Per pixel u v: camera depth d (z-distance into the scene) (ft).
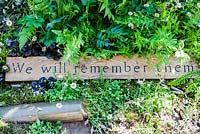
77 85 7.62
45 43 7.76
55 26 7.86
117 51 7.76
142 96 7.59
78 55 7.73
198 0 8.25
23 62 7.79
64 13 7.88
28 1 7.99
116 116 7.38
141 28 7.80
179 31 8.07
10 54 7.85
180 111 7.50
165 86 7.73
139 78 7.78
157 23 8.02
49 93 7.53
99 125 7.27
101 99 7.51
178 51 7.54
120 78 7.77
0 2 8.50
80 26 7.91
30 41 7.84
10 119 7.20
